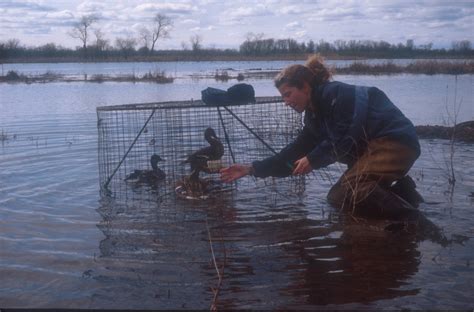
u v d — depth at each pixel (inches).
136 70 2114.9
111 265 191.5
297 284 175.3
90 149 398.9
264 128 334.3
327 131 250.2
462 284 172.6
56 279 179.6
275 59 2842.0
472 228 226.4
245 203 271.6
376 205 248.4
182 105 305.3
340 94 244.1
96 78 1519.4
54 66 2657.5
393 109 255.8
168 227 234.5
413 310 156.6
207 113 349.4
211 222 241.1
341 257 197.5
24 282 177.3
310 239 217.3
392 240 214.5
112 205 266.8
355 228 229.6
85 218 246.2
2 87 1215.6
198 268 189.2
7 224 235.3
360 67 1584.6
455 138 430.6
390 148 250.1
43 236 221.1
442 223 233.1
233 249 207.0
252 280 178.7
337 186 269.7
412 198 266.1
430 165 342.6
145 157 347.6
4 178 316.5
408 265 189.0
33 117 606.5
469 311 155.4
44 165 350.3
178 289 172.6
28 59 3304.6
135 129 383.6
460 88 944.9
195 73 1747.0
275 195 285.9
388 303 161.0
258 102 301.1
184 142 338.6
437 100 745.0
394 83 1096.8
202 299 165.6
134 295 168.4
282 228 231.6
